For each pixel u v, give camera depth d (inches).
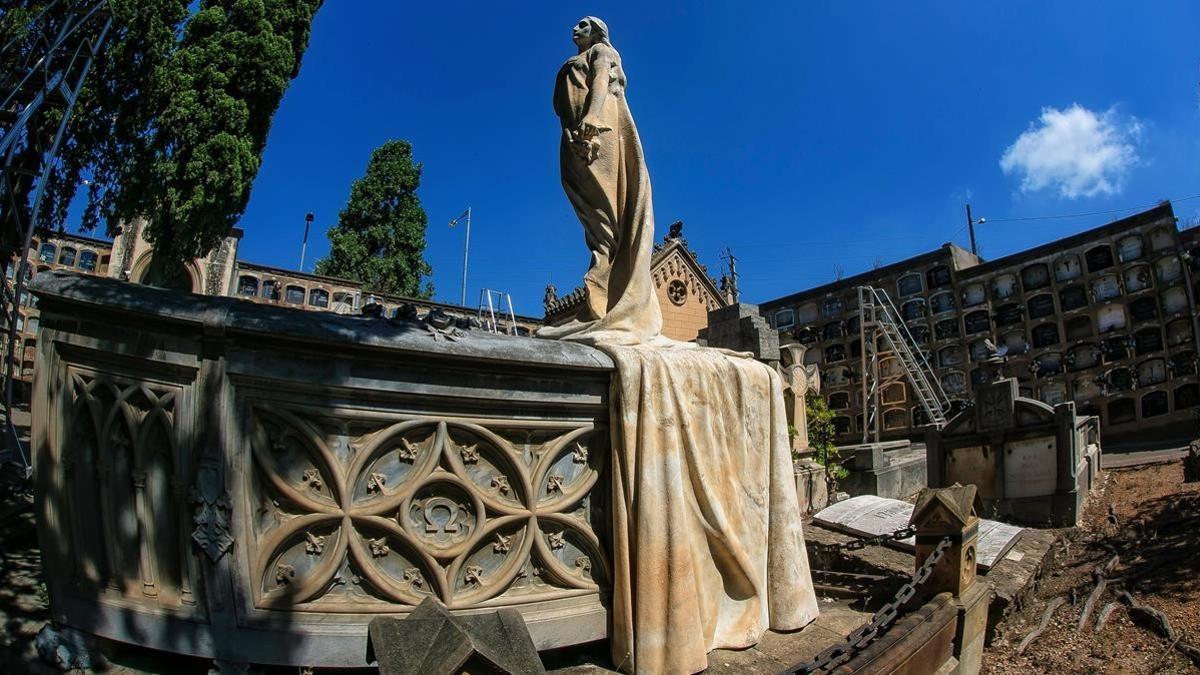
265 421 118.3
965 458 445.4
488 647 84.4
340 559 120.4
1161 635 228.4
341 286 1242.6
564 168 196.7
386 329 128.0
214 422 113.7
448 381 132.3
